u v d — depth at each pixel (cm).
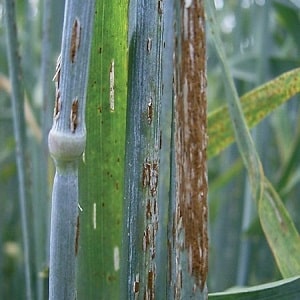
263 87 15
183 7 9
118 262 12
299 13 22
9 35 16
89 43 9
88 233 12
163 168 12
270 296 12
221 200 29
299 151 21
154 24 10
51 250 9
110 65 11
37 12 30
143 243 10
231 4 34
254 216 22
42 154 21
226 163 29
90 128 12
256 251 26
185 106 9
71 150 9
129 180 10
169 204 10
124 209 11
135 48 10
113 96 11
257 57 23
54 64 20
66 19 9
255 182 13
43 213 21
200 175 9
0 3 27
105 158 12
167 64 11
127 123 10
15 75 17
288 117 26
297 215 29
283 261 14
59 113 9
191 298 10
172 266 10
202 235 10
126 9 11
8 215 31
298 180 25
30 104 25
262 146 24
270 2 22
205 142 9
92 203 12
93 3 9
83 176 12
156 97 10
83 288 13
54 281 9
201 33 9
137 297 11
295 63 23
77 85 9
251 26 29
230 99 13
